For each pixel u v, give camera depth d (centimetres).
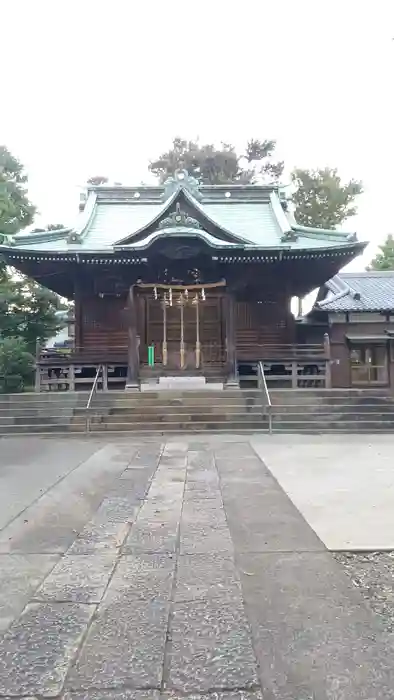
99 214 2616
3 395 1652
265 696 251
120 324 2241
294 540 496
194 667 277
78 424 1466
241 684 261
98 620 332
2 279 2517
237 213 2653
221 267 1995
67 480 805
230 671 272
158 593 375
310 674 270
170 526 548
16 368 2475
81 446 1213
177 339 2198
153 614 341
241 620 331
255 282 2255
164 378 1953
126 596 370
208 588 383
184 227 1916
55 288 2505
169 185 2420
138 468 906
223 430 1440
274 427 1464
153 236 1859
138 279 2048
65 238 2269
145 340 2191
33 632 317
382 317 2303
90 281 2241
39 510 622
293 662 281
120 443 1262
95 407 1566
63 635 313
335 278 2694
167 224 1934
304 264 2145
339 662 281
